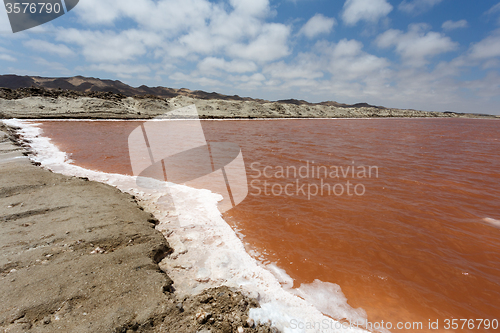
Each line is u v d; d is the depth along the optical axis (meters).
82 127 25.09
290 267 4.03
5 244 3.56
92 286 2.79
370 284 3.71
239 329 2.41
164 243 4.07
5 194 5.43
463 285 3.77
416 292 3.57
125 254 3.54
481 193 8.24
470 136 30.47
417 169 11.62
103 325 2.26
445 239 5.17
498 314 3.21
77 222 4.38
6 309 2.38
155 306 2.56
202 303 2.68
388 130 35.53
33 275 2.91
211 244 4.42
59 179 6.74
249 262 3.99
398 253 4.59
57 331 2.17
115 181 7.90
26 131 19.41
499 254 4.64
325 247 4.70
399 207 6.86
